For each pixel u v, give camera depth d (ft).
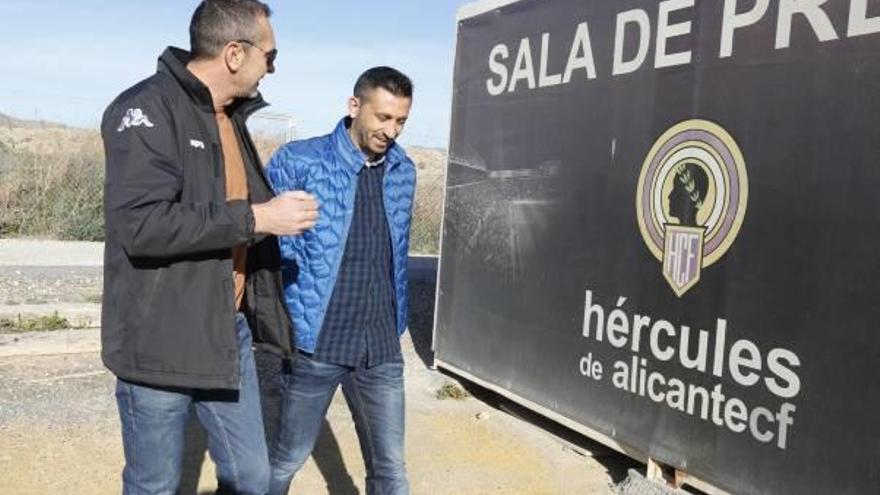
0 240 40.29
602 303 15.35
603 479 15.24
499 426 17.84
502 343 18.43
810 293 11.48
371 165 10.55
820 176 11.37
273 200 8.21
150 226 7.57
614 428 15.05
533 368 17.34
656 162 14.12
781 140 11.91
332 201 10.28
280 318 9.75
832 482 11.18
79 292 29.53
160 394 8.26
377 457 10.78
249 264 9.64
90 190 44.57
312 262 10.27
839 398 11.10
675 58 13.75
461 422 17.99
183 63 8.55
